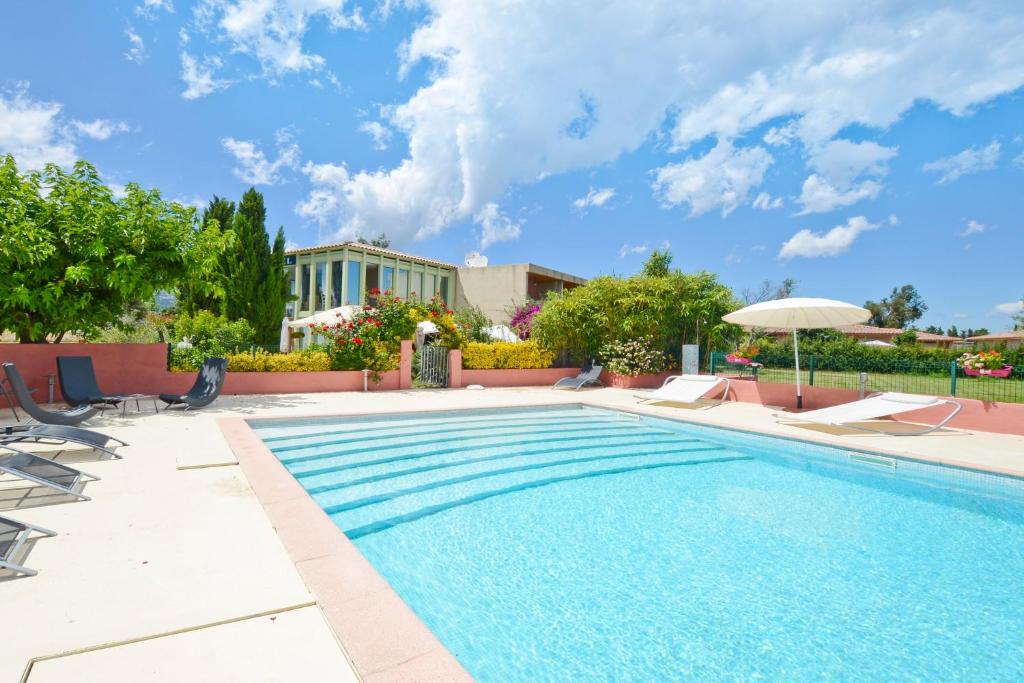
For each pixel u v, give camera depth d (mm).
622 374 16203
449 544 4336
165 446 6184
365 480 6051
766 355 13633
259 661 2070
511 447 8000
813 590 3621
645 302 16078
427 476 6293
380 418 9844
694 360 14992
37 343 9891
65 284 9484
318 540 3338
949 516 5191
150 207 10039
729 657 2812
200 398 9242
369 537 4453
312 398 11953
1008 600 3518
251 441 6496
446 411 10398
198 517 3785
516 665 2715
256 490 4398
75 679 1919
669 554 4199
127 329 11359
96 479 4766
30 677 1919
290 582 2773
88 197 9742
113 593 2611
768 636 3035
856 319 10875
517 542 4406
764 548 4348
